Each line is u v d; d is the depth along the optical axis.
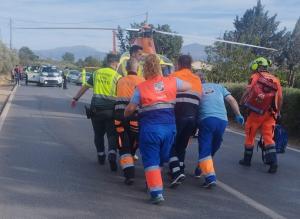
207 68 25.22
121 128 7.27
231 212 6.19
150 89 6.43
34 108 19.45
